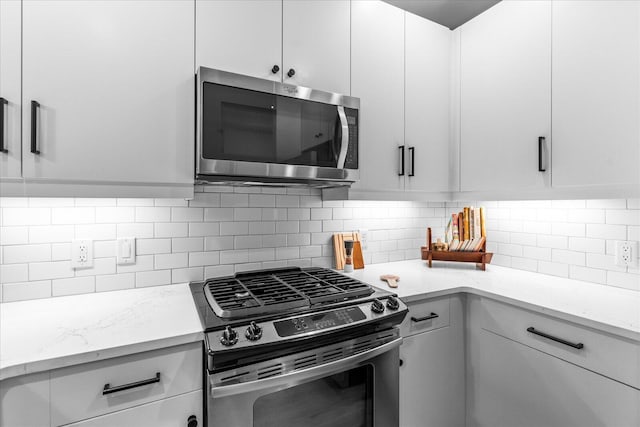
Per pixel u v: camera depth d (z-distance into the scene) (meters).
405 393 1.39
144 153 1.14
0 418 0.78
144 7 1.14
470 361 1.55
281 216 1.74
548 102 1.45
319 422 1.13
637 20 1.18
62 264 1.29
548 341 1.24
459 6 1.93
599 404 1.10
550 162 1.44
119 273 1.39
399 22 1.72
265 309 1.11
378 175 1.65
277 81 1.37
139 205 1.42
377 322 1.17
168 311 1.14
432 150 1.84
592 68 1.30
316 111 1.38
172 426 0.95
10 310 1.14
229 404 0.97
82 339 0.91
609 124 1.25
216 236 1.57
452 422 1.54
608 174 1.25
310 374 1.05
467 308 1.57
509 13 1.61
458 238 2.00
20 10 0.98
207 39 1.24
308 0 1.45
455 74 1.90
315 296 1.24
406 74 1.74
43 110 1.00
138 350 0.89
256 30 1.33
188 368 0.97
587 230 1.62
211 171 1.17
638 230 1.44
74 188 1.06
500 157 1.65
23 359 0.79
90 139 1.07
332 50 1.51
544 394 1.25
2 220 1.21
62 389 0.83
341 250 1.88
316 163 1.37
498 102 1.66
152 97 1.16
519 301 1.32
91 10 1.07
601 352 1.09
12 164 0.97
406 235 2.20
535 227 1.84
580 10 1.34
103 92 1.08
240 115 1.22
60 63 1.02
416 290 1.45
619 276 1.50
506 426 1.39
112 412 0.88
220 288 1.36
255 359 0.98
